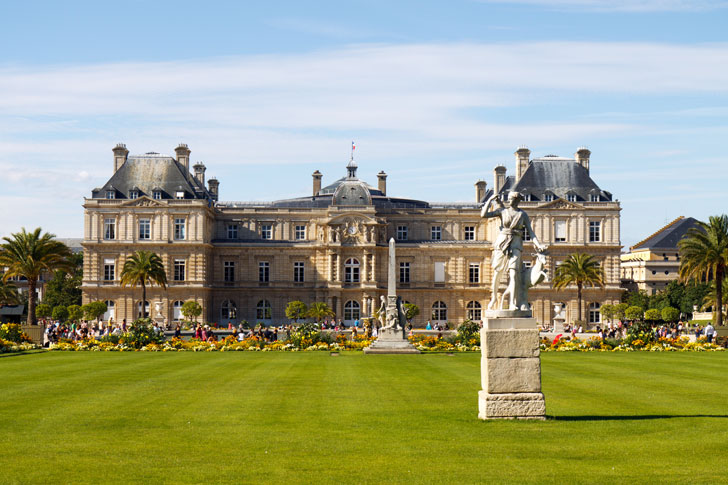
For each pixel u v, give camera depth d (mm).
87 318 132125
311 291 154000
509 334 30672
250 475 22828
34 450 26203
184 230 146125
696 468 23406
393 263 76438
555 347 77938
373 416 32906
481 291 155625
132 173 150625
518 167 158000
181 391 41438
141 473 23062
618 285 150625
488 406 30797
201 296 145375
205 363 60281
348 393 40688
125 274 131625
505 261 31672
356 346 80062
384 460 24562
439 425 30422
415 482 22062
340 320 151000
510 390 30812
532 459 24578
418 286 155500
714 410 34469
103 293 145125
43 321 122812
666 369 54812
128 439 28062
